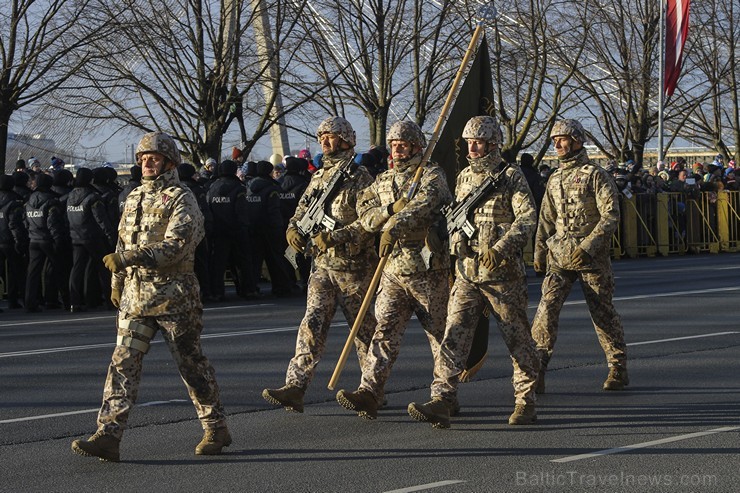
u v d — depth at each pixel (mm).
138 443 7555
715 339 12094
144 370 10609
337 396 7992
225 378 10125
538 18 30312
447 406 7754
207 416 7164
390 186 8203
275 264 18094
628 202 26281
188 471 6750
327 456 7078
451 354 7805
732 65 38656
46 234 16562
